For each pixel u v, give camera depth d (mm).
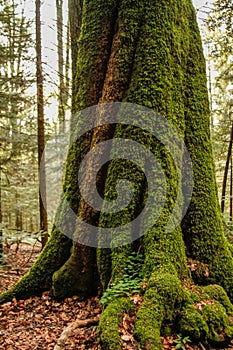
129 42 5273
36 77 10445
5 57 10164
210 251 5051
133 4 5340
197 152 5465
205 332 3871
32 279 5586
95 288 5176
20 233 9086
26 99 10109
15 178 13617
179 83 5355
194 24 5961
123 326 3664
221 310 4180
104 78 5531
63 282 5242
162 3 5289
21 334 4461
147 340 3465
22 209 15289
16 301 5395
